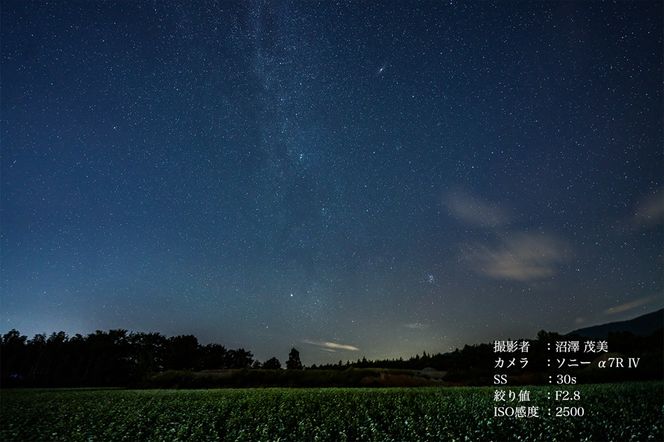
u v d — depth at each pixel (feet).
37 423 67.41
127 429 61.36
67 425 65.26
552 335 160.15
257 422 63.62
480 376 139.74
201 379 165.68
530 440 49.60
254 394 103.81
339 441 51.85
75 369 247.29
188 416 70.03
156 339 309.42
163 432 58.75
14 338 273.13
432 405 73.26
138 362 275.39
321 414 68.44
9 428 63.00
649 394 79.97
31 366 246.27
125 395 114.73
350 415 67.31
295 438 54.44
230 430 58.95
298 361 290.97
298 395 97.25
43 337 280.72
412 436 51.75
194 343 319.68
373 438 51.70
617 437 48.91
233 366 331.36
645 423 54.85
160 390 140.97
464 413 64.80
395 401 79.97
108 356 264.31
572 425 53.52
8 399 107.86
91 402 96.63
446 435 52.08
